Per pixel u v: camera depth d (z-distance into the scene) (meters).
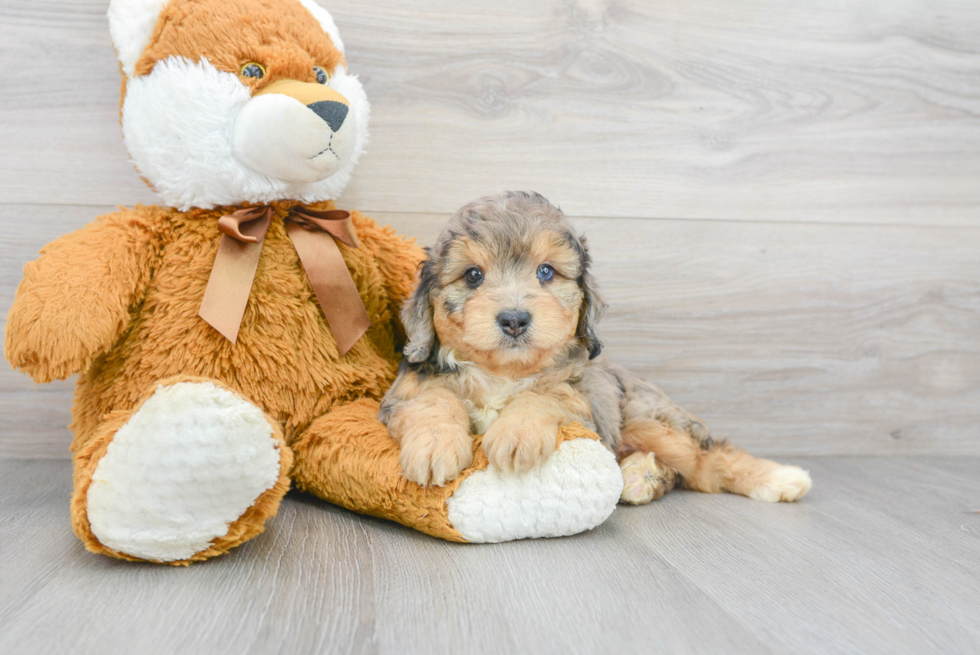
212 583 0.49
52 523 0.56
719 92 0.76
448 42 0.72
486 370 0.59
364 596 0.48
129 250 0.57
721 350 0.78
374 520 0.58
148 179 0.60
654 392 0.68
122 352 0.58
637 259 0.76
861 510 0.64
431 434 0.54
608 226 0.75
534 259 0.58
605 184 0.75
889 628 0.47
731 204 0.77
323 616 0.46
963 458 0.80
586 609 0.47
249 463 0.49
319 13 0.63
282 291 0.60
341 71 0.62
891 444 0.80
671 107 0.75
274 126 0.56
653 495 0.64
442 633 0.45
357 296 0.62
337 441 0.58
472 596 0.48
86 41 0.69
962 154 0.79
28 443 0.71
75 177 0.70
